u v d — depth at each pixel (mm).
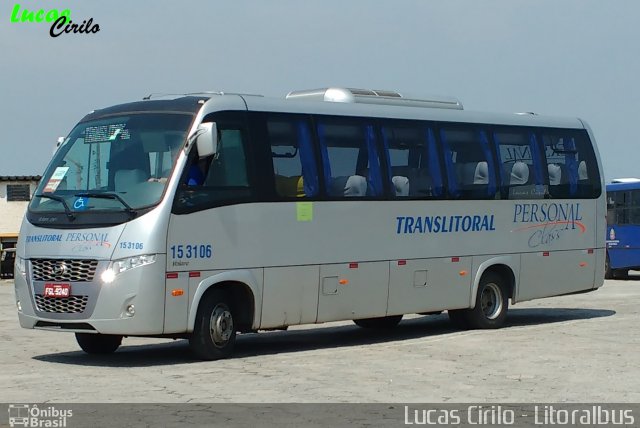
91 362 14734
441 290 17734
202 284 14375
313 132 15977
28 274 14508
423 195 17422
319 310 15945
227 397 11391
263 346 16844
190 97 15055
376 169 16766
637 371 13305
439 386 12156
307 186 15773
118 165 14555
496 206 18609
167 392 11758
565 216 19859
